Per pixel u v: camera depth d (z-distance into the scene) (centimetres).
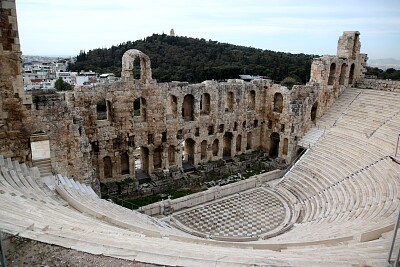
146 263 1020
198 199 3441
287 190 3672
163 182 3722
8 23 2034
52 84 10656
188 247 1347
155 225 2277
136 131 3628
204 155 4406
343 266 1105
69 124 2714
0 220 1212
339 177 3388
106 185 3466
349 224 2202
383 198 2570
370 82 4706
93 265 987
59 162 2708
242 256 1230
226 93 4306
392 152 3256
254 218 3198
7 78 2114
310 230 2391
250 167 4472
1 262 873
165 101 3741
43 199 1781
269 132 4762
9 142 2209
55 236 1138
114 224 1805
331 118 4525
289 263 1116
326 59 4522
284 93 4425
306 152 4088
